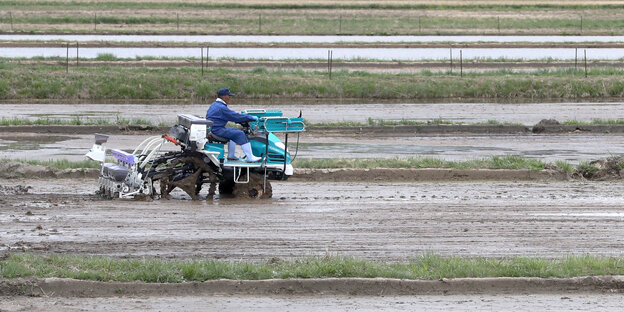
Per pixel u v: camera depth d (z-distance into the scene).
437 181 71.81
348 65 169.25
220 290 38.22
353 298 37.94
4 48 180.62
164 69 156.12
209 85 148.38
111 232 49.41
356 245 47.41
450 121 112.44
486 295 38.78
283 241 48.06
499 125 108.50
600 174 73.81
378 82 152.75
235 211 56.47
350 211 57.16
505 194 64.62
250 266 39.78
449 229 51.88
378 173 72.12
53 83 145.38
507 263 41.41
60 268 38.72
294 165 73.38
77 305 35.94
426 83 153.38
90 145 92.00
